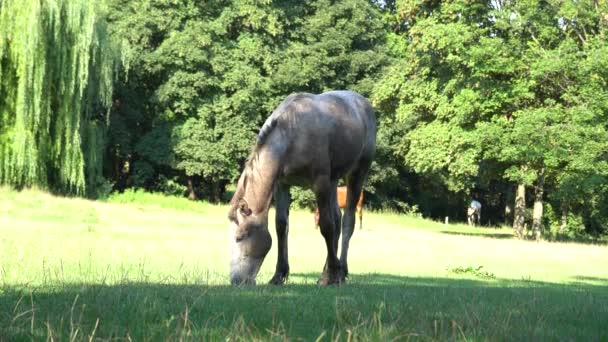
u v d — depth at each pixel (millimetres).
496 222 55938
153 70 44781
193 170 45375
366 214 47625
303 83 46125
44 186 34062
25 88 32031
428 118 38656
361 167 11219
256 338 4602
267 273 12883
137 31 44500
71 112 34438
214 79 45000
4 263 11695
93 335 4426
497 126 32312
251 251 8844
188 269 12820
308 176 9680
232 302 6215
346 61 48250
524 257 21203
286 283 9953
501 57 32281
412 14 39812
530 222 49531
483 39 32594
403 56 50000
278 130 9359
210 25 44906
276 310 5762
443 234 34406
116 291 6484
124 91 47094
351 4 48406
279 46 48031
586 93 31266
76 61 33562
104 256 15047
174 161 46000
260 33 47188
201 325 5043
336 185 10383
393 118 45625
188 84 44500
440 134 35188
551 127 30906
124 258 14758
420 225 44281
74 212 29328
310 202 48625
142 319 5129
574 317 6566
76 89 34375
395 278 12703
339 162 10156
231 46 46531
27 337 4457
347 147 10156
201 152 45000
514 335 5199
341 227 10828
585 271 17391
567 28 34750
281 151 9297
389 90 38875
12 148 32531
